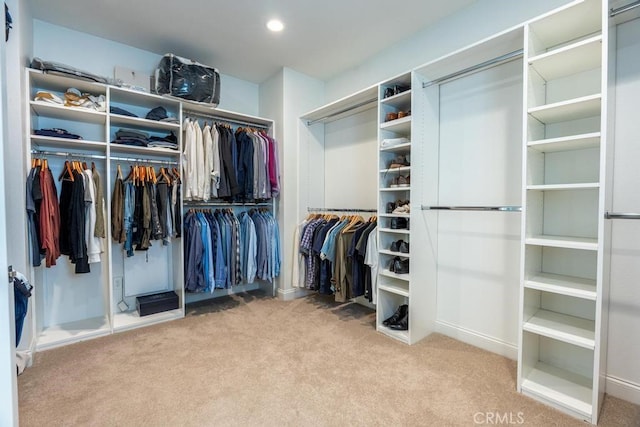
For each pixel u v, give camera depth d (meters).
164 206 2.74
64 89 2.55
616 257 1.68
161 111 2.82
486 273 2.28
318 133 3.66
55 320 2.61
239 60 3.19
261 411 1.58
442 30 2.47
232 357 2.14
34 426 1.47
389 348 2.29
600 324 1.46
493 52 2.01
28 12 2.26
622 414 1.54
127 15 2.42
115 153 2.91
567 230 1.88
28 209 2.10
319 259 3.14
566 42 1.85
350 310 3.12
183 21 2.50
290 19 2.47
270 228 3.36
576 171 1.84
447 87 2.51
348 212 3.38
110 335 2.49
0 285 1.08
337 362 2.08
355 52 3.01
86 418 1.53
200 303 3.32
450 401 1.67
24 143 2.11
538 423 1.50
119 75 2.70
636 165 1.62
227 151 3.01
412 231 2.32
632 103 1.63
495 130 2.22
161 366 2.02
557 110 1.67
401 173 2.65
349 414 1.56
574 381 1.77
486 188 2.27
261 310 3.10
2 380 1.09
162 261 3.17
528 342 1.82
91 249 2.42
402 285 2.59
